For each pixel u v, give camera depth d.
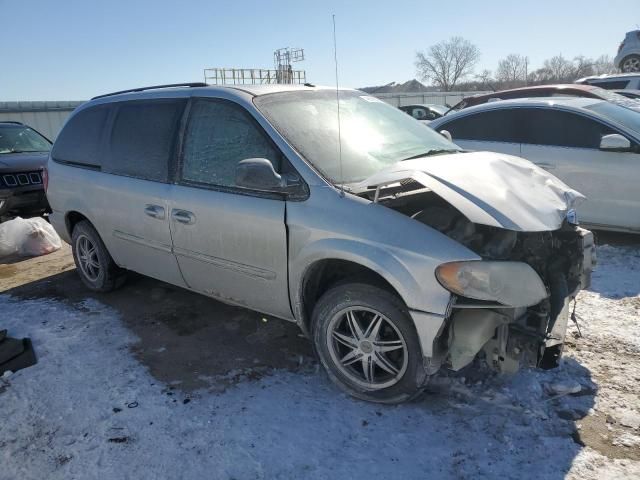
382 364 2.81
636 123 5.65
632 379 3.03
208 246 3.44
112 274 4.61
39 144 8.73
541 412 2.74
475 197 2.57
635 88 11.30
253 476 2.40
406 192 3.00
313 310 3.10
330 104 3.62
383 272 2.60
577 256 3.13
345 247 2.73
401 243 2.60
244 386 3.13
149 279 5.03
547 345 2.68
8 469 2.51
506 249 2.71
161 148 3.77
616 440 2.53
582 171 5.57
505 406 2.81
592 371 3.13
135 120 4.05
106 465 2.50
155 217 3.75
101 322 4.10
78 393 3.11
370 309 2.76
